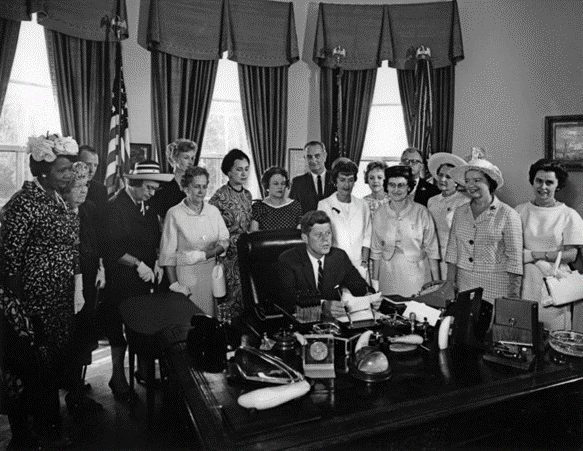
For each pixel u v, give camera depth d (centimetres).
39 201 257
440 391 165
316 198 456
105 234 337
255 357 185
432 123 597
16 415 262
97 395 345
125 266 342
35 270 258
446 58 592
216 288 260
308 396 160
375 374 172
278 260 271
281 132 586
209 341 198
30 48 477
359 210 376
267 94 580
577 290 273
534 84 558
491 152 586
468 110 598
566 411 175
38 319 262
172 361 195
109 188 472
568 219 332
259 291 282
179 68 536
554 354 197
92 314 319
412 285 355
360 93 601
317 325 215
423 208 361
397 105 630
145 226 359
